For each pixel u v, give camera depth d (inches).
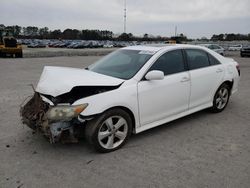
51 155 154.5
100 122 150.7
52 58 1043.3
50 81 159.9
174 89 185.0
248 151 160.4
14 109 242.1
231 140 176.4
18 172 136.3
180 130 193.2
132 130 170.2
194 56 208.5
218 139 177.9
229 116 225.0
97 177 132.3
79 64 740.0
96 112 146.7
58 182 128.1
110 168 140.8
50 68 181.6
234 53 1556.3
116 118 159.5
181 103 193.9
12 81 404.5
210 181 128.5
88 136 151.8
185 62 199.2
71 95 154.6
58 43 2864.2
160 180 129.5
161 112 181.0
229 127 199.8
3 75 478.6
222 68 227.8
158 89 174.7
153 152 158.7
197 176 132.7
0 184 126.0
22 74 494.6
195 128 197.2
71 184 126.5
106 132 155.5
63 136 147.6
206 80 210.8
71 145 167.0
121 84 160.7
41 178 131.3
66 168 140.6
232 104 263.1
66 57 1123.9
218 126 201.6
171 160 149.0
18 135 181.8
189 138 179.2
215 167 141.3
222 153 157.5
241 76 476.1
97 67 195.5
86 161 148.0
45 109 152.0
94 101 147.7
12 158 150.4
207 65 217.5
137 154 156.3
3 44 1076.5
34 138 177.0
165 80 179.9
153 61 178.2
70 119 141.6
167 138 179.0
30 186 124.8
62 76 159.6
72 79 153.1
